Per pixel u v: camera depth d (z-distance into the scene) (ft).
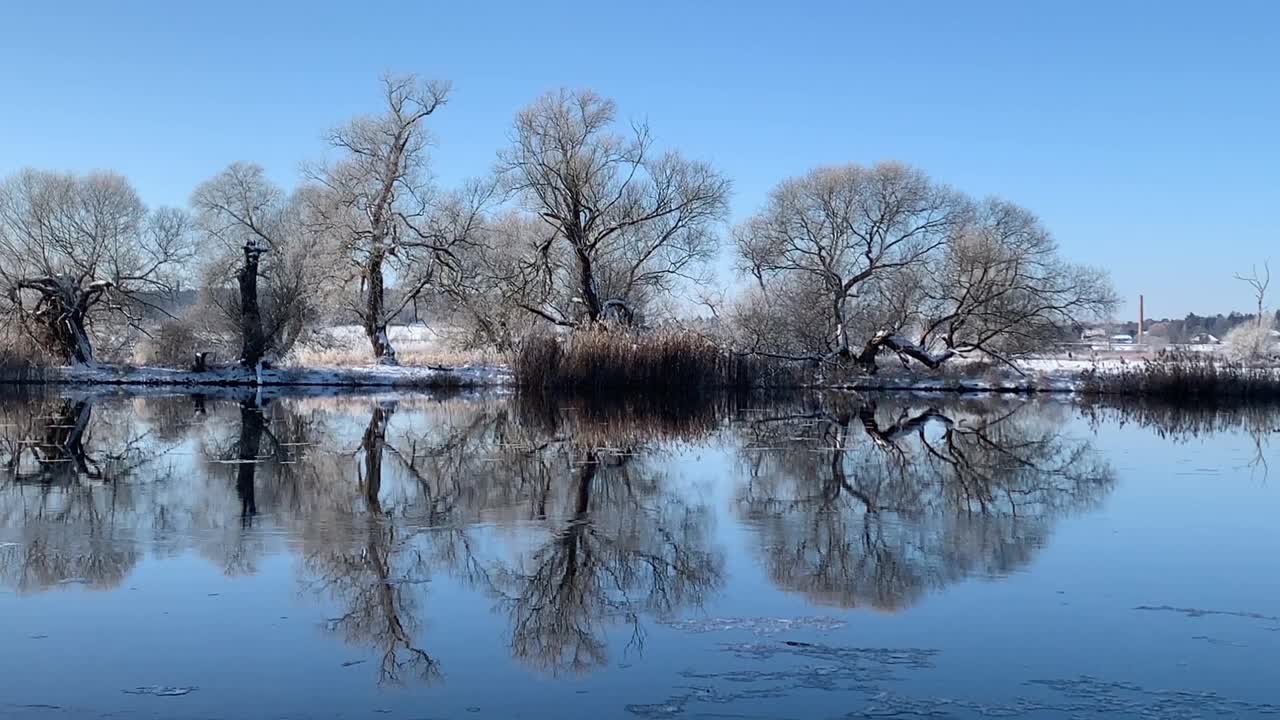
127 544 35.63
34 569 32.27
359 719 20.98
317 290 131.95
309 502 43.88
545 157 126.82
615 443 66.64
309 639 25.90
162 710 21.36
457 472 52.75
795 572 32.68
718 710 21.40
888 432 75.72
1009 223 123.95
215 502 43.68
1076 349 143.54
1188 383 113.60
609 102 127.65
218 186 136.15
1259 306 164.35
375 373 126.82
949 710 21.38
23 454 59.00
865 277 129.59
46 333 124.88
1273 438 73.26
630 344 117.29
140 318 131.75
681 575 32.32
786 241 133.80
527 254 133.90
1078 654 24.84
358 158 132.87
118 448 62.08
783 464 56.95
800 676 23.36
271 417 82.84
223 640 25.85
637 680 23.17
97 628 26.55
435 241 132.57
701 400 108.06
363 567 32.94
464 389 123.65
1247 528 39.78
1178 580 31.76
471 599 29.58
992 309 121.08
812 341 131.95
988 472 54.60
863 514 42.34
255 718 21.02
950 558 34.65
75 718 20.94
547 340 116.78
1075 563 33.91
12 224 124.47
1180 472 55.11
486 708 21.61
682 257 135.44
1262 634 26.35
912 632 26.55
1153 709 21.45
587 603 29.19
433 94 133.18
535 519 40.70
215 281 133.59
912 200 128.26
